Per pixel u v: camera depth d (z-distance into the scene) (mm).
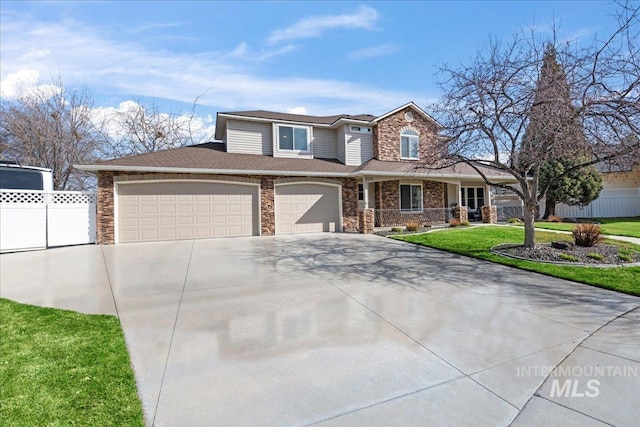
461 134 8984
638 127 6898
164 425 2480
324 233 14859
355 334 4117
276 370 3268
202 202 13258
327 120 19141
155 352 3643
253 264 8281
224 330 4238
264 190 14219
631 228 14578
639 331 4227
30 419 2531
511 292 5941
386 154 18109
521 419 2559
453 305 5223
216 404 2730
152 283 6535
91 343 3861
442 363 3412
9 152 19656
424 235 12836
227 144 16391
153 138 25984
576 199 19219
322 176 15305
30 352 3637
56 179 20797
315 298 5566
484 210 17328
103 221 11883
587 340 3963
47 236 11172
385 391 2922
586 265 7809
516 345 3830
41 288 6234
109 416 2578
